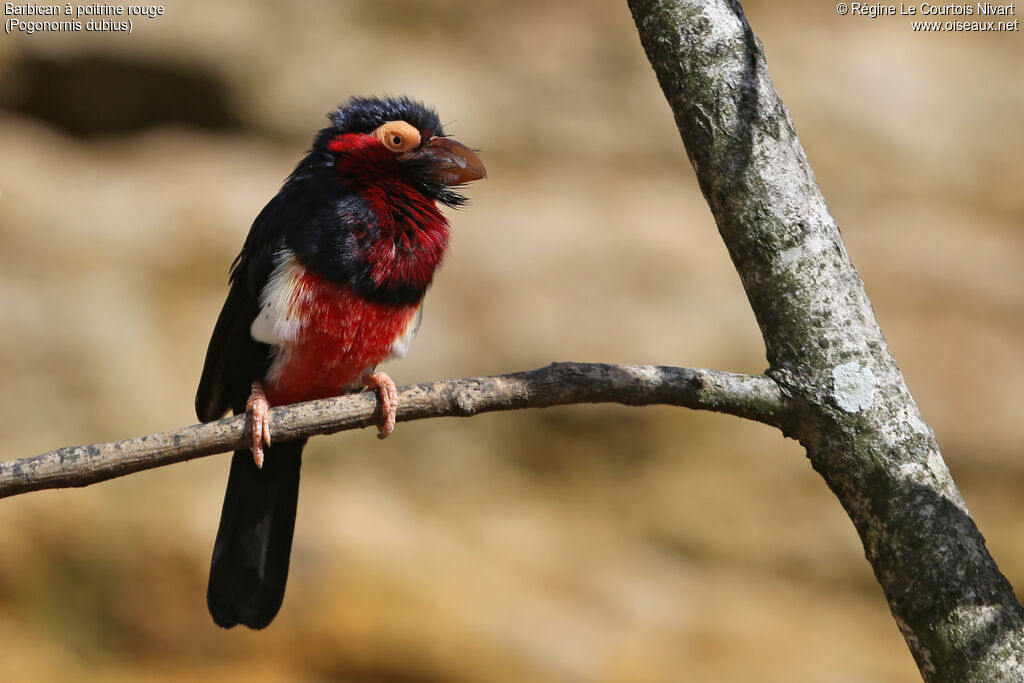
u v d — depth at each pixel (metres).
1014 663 3.22
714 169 3.62
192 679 11.77
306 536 12.62
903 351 14.04
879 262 14.91
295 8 16.34
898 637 12.88
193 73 15.38
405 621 12.05
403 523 13.14
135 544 12.35
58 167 14.70
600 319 13.88
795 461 13.88
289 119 15.70
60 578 11.99
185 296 13.95
